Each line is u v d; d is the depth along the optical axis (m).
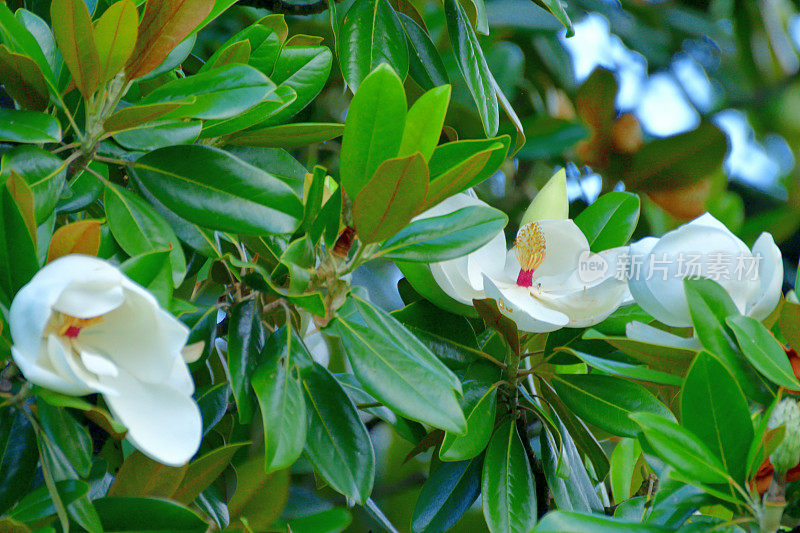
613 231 2.98
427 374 2.71
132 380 2.56
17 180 2.59
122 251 2.76
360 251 2.73
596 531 2.64
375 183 2.66
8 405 2.63
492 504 2.86
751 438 2.68
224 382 2.87
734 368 2.74
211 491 2.90
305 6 3.10
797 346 2.75
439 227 2.77
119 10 2.66
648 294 2.79
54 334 2.53
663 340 2.83
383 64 2.68
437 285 2.92
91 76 2.70
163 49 2.73
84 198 2.77
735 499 2.66
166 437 2.55
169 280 2.62
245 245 2.93
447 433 2.84
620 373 2.81
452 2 3.01
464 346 2.93
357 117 2.69
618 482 3.08
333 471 2.76
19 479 2.65
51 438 2.61
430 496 2.94
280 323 2.97
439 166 2.76
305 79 2.93
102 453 2.95
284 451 2.66
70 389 2.53
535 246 2.88
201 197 2.74
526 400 2.96
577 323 2.85
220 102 2.71
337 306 2.74
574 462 2.98
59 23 2.66
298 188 2.92
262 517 3.02
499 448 2.90
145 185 2.75
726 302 2.75
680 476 2.65
